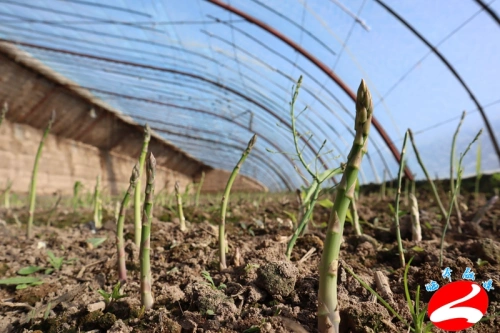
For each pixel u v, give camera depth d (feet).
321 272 2.83
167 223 8.67
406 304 3.66
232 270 4.85
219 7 17.95
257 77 25.46
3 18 19.42
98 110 37.11
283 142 38.40
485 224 7.59
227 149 54.24
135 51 23.66
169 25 19.92
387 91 18.48
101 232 8.62
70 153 39.24
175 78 28.50
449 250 5.42
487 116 15.17
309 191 6.63
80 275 5.46
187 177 71.72
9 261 6.39
